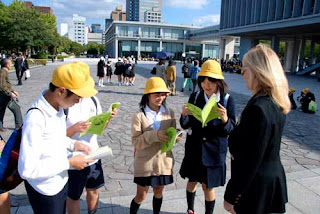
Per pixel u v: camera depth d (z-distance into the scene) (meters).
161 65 12.45
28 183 1.92
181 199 3.51
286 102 1.72
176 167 4.70
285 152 5.62
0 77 6.07
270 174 1.75
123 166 4.68
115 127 7.06
